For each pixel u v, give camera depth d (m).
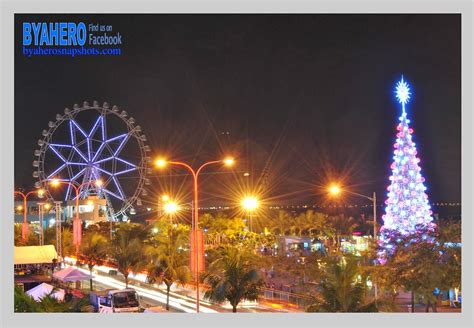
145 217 109.06
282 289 49.12
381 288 37.44
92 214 114.94
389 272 36.81
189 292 56.47
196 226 35.53
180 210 99.44
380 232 47.25
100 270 79.81
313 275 44.38
